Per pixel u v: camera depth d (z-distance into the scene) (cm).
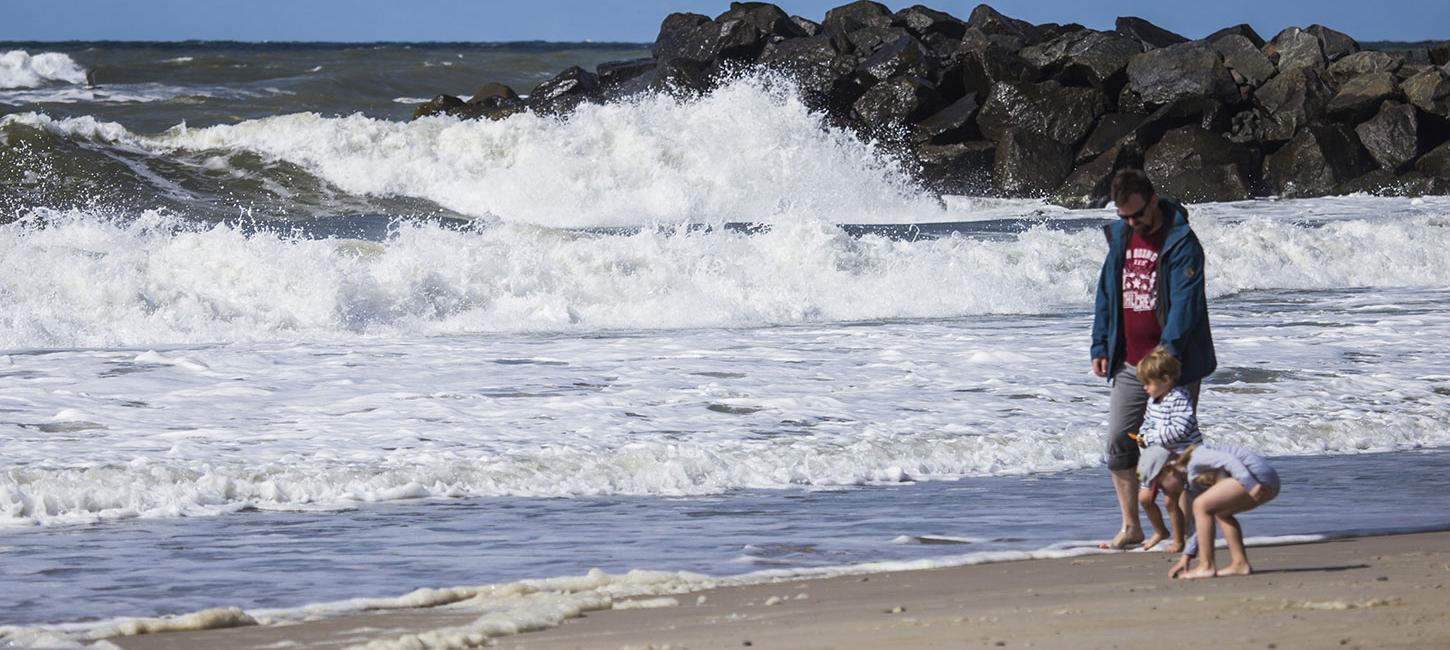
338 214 4206
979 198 5178
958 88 6097
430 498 1258
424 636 702
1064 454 1481
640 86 6419
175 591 905
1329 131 5541
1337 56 6400
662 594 855
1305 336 2303
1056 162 5400
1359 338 2284
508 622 738
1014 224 4188
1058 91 5675
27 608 859
